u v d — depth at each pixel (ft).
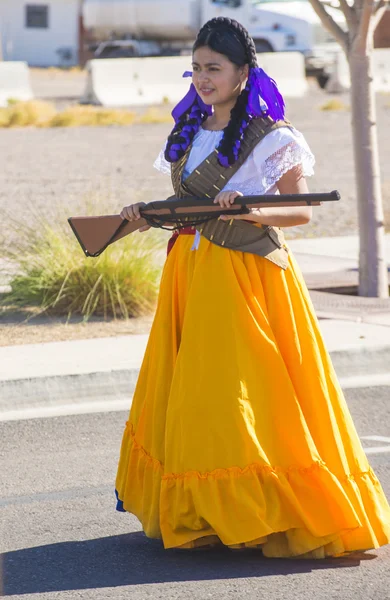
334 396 18.60
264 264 18.24
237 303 17.89
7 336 35.65
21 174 76.43
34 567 18.75
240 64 17.80
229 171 17.89
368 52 39.93
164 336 18.67
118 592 17.51
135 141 98.02
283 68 141.79
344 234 57.16
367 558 18.54
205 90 17.94
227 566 18.29
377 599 17.04
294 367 18.13
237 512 17.44
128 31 156.66
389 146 92.22
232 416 17.54
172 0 153.48
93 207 44.60
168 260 18.98
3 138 101.50
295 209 17.97
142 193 66.69
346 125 109.19
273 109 17.83
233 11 154.71
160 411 18.56
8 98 128.06
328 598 17.10
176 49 158.81
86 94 131.54
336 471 18.08
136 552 19.29
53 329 36.73
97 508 21.95
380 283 41.37
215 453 17.60
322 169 80.79
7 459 25.36
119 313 38.96
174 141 18.42
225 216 17.61
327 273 45.06
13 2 188.65
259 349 17.83
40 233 42.98
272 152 17.71
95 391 30.86
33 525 20.98
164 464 18.29
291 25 154.61
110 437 27.07
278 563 18.31
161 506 18.12
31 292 39.24
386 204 64.75
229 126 17.78
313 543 17.89
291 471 17.72
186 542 17.89
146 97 132.16
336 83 149.18
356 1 39.60
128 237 40.47
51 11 189.16
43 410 29.50
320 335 18.67
